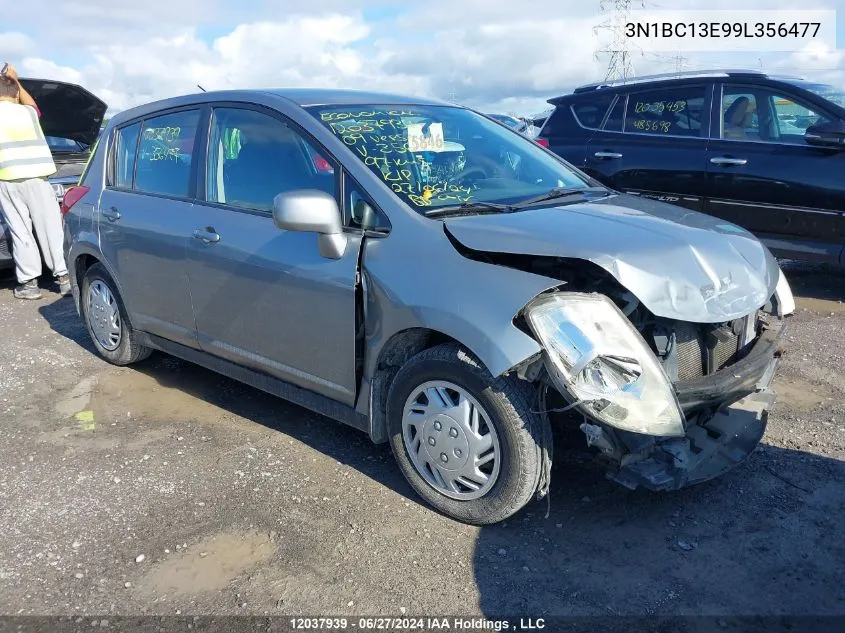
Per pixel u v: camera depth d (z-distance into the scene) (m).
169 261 4.14
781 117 6.45
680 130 6.92
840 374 4.71
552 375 2.64
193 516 3.24
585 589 2.74
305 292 3.38
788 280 7.20
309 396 3.60
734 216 6.66
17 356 5.39
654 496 3.33
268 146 3.72
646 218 3.24
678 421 2.69
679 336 2.93
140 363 5.18
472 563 2.89
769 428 3.97
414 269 3.01
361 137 3.49
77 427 4.16
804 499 3.30
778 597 2.69
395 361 3.23
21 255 7.03
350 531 3.11
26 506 3.34
